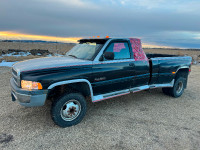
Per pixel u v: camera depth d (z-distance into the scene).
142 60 4.88
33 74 3.19
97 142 3.10
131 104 5.19
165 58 5.41
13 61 14.28
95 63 3.89
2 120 3.85
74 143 3.06
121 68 4.38
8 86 6.61
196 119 4.26
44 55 21.94
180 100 5.77
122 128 3.65
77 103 3.71
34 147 2.91
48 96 3.57
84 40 4.91
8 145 2.94
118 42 4.42
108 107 4.88
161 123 3.96
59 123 3.49
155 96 6.13
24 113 4.26
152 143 3.13
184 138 3.34
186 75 6.18
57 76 3.32
